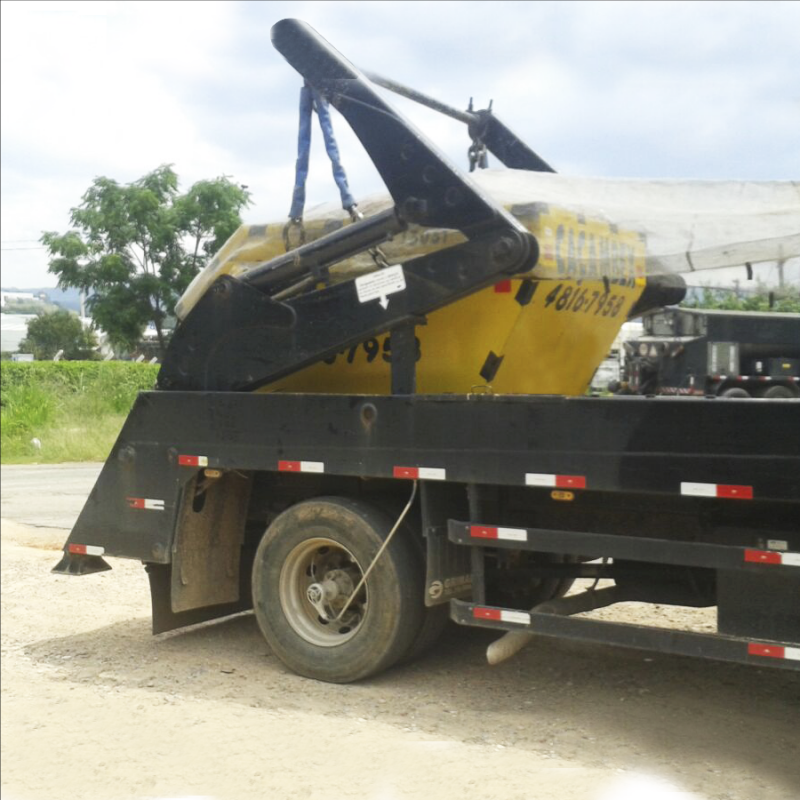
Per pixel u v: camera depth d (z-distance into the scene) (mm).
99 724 5156
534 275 5289
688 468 4480
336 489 5980
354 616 5852
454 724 4930
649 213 5301
